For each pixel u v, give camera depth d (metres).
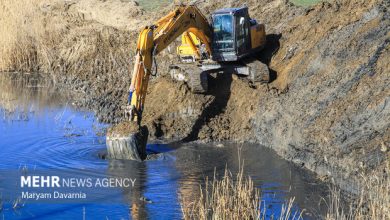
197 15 24.47
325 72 22.03
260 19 30.28
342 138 18.67
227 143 22.59
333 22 24.58
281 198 17.06
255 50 26.02
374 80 19.83
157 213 16.39
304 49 24.62
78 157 21.00
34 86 31.62
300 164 19.80
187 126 23.62
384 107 18.52
